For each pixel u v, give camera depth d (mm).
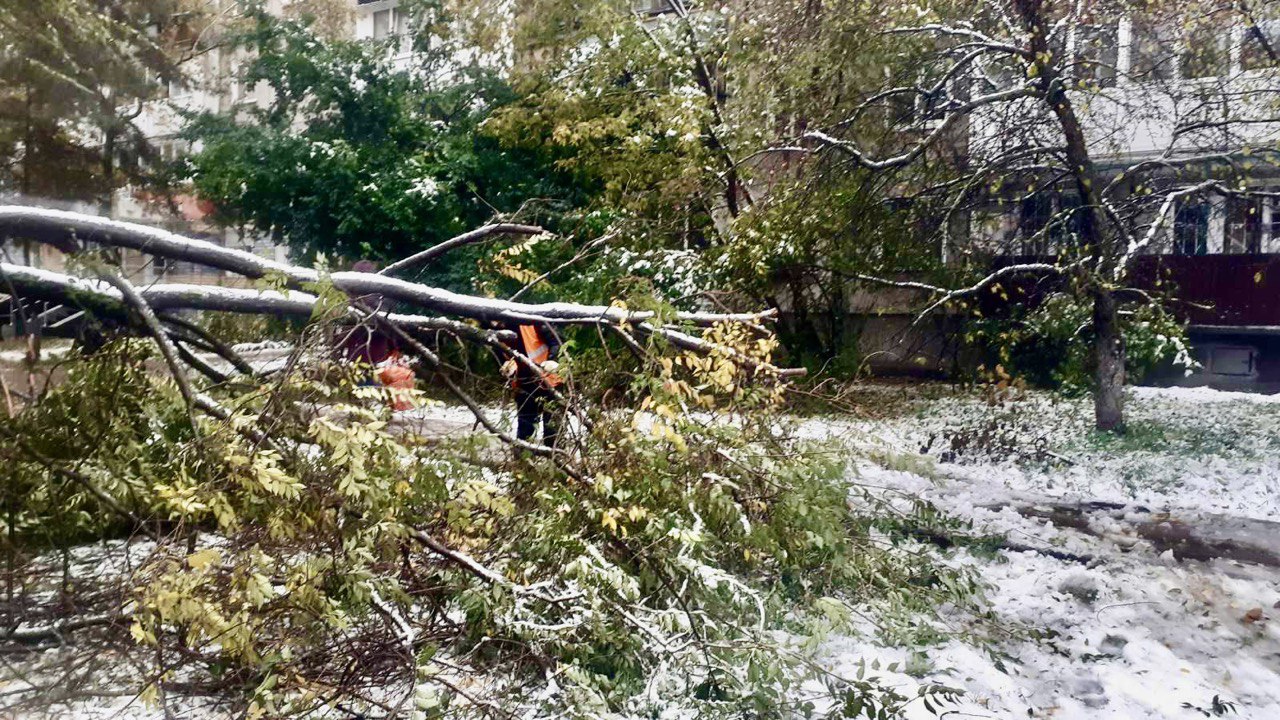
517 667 3906
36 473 4152
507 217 6473
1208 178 11562
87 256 4223
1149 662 4559
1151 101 11852
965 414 12117
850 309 14312
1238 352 14992
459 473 4051
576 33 14695
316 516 3693
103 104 16078
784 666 3840
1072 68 11297
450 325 5344
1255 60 11062
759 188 13844
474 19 15883
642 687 3912
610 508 4410
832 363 13203
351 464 3506
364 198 14898
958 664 4414
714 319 5605
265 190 15469
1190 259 14719
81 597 3963
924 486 8344
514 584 4004
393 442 3672
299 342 4180
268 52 16172
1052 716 3934
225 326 5641
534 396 5512
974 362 15250
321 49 16125
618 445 4742
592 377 5328
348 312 4539
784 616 4605
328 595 3750
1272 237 14344
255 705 3240
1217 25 10820
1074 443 10203
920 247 12508
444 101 16281
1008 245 12664
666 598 4473
